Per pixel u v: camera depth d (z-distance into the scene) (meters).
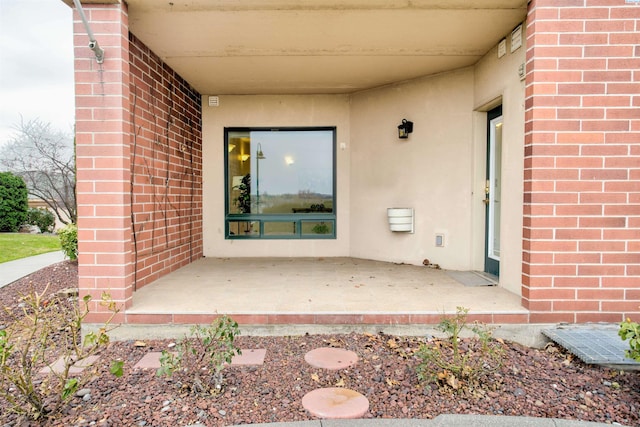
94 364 2.88
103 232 3.33
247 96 6.45
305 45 4.32
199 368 2.69
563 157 3.23
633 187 3.23
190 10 3.51
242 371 2.77
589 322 3.29
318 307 3.51
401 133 5.60
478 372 2.62
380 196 6.03
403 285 4.35
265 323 3.36
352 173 6.44
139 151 4.23
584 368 2.83
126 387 2.56
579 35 3.20
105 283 3.35
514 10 3.52
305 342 3.25
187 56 4.65
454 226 5.25
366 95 6.16
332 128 6.55
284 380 2.65
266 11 3.53
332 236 6.58
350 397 2.43
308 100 6.46
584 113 3.22
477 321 3.31
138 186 4.22
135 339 3.37
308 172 6.65
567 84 3.22
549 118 3.23
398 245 5.83
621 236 3.24
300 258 6.37
